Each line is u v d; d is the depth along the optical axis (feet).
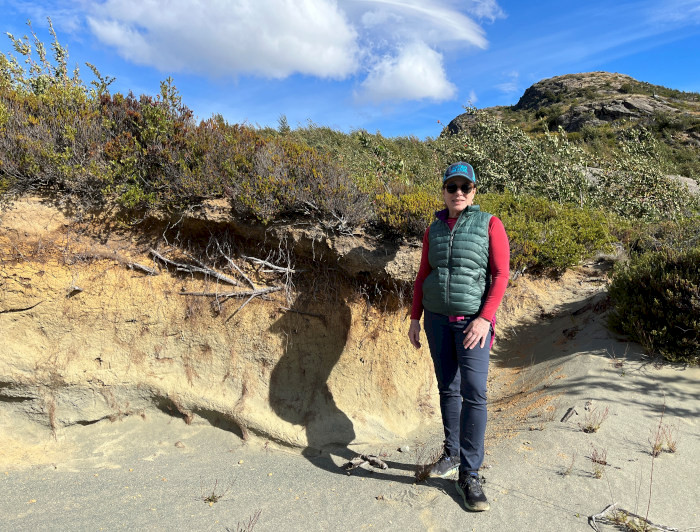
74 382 12.77
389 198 15.46
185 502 9.91
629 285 16.88
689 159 54.24
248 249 14.88
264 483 10.91
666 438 11.00
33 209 13.35
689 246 19.21
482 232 9.29
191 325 13.98
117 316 13.46
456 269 9.27
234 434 13.30
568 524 8.20
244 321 14.23
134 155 14.07
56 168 13.53
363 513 9.11
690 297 14.32
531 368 17.02
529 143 32.53
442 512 8.80
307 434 13.23
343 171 16.20
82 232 13.75
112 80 15.79
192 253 14.49
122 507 9.66
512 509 8.70
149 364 13.55
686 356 14.07
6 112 13.69
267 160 15.11
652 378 13.69
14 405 12.48
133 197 13.46
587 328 17.75
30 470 11.28
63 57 21.07
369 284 15.11
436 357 9.94
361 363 14.83
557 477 9.63
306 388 14.14
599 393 13.15
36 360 12.56
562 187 30.83
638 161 31.01
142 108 15.01
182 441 13.05
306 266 15.01
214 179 14.37
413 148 41.37
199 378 13.76
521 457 10.56
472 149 33.17
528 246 21.89
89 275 13.44
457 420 10.11
